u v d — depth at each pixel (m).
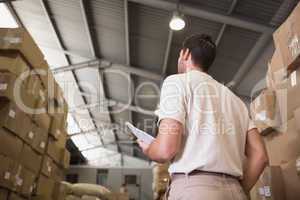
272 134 1.39
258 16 3.03
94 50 4.84
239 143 0.85
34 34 4.62
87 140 9.17
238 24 3.12
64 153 2.32
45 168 2.00
